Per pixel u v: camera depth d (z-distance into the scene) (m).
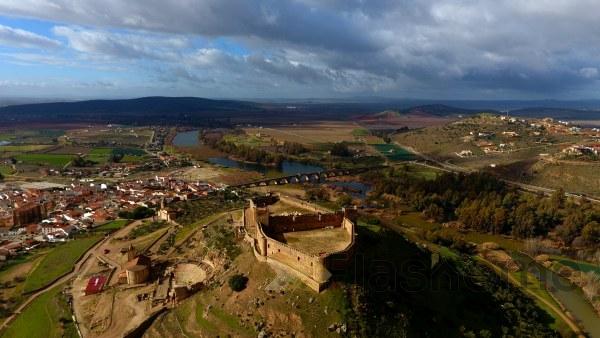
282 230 141.00
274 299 113.31
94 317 125.81
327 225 146.62
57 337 118.50
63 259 173.62
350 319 107.12
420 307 128.25
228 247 145.75
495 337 128.75
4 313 135.25
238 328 109.88
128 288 139.00
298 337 105.06
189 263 152.12
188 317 118.81
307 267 116.62
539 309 152.00
